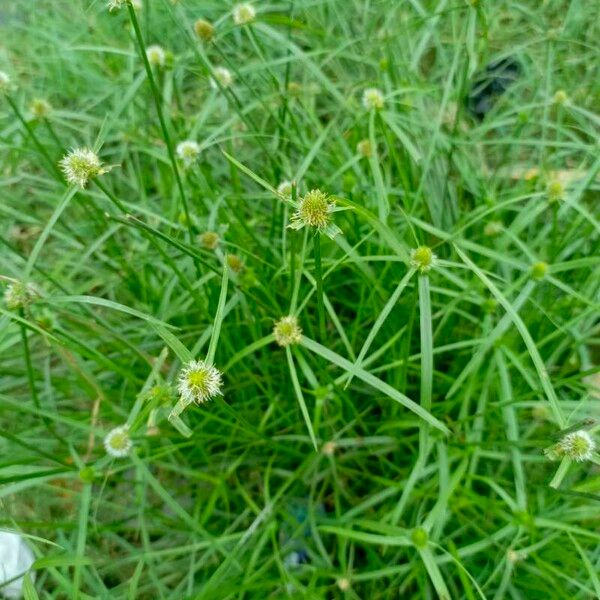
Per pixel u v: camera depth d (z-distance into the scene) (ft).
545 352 0.78
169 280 0.82
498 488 0.63
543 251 0.83
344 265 0.75
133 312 0.49
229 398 0.82
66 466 0.62
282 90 0.90
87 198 0.79
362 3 1.13
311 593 0.61
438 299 0.79
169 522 0.72
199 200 0.83
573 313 0.78
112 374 0.82
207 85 1.07
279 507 0.72
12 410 0.72
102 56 1.19
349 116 0.97
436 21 0.90
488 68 1.11
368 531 0.71
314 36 1.09
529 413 0.75
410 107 0.92
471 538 0.69
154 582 0.64
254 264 0.77
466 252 0.82
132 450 0.61
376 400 0.78
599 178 0.91
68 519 0.75
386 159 0.97
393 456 0.79
